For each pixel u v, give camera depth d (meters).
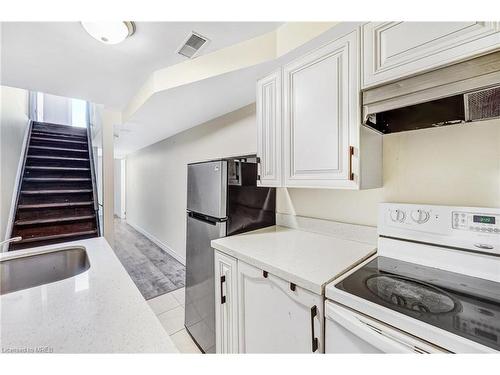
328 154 1.20
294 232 1.72
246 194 1.73
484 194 1.04
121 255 4.04
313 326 0.91
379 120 1.21
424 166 1.21
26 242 2.33
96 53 1.61
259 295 1.16
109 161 2.89
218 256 1.44
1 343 0.58
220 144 2.65
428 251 1.09
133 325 0.66
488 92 0.84
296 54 1.41
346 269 1.04
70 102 5.31
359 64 1.07
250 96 2.00
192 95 1.96
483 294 0.84
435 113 1.06
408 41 0.93
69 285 0.89
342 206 1.55
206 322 1.70
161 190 4.45
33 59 1.67
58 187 3.19
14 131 2.94
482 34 0.78
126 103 2.70
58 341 0.59
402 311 0.73
